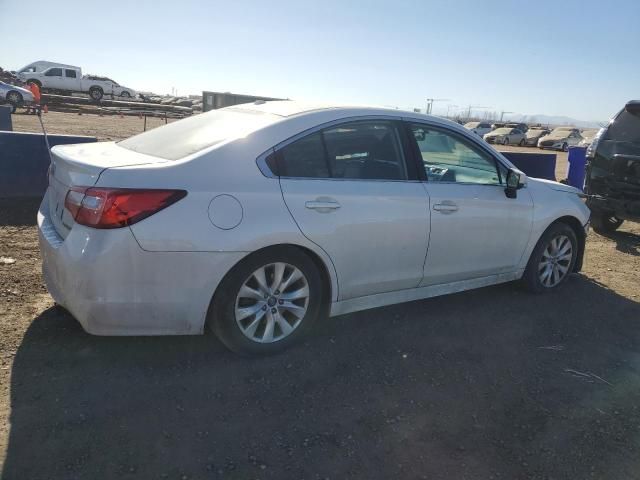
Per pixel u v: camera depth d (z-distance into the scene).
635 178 6.92
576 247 5.08
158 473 2.34
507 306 4.55
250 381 3.11
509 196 4.38
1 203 6.77
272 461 2.48
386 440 2.69
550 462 2.62
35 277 4.42
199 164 3.03
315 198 3.30
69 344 3.35
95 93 37.66
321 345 3.61
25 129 17.88
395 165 3.77
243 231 3.04
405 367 3.41
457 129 4.17
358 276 3.60
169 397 2.89
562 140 34.12
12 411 2.66
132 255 2.83
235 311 3.18
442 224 3.91
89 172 2.92
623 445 2.78
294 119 3.42
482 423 2.89
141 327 2.97
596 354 3.79
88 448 2.45
